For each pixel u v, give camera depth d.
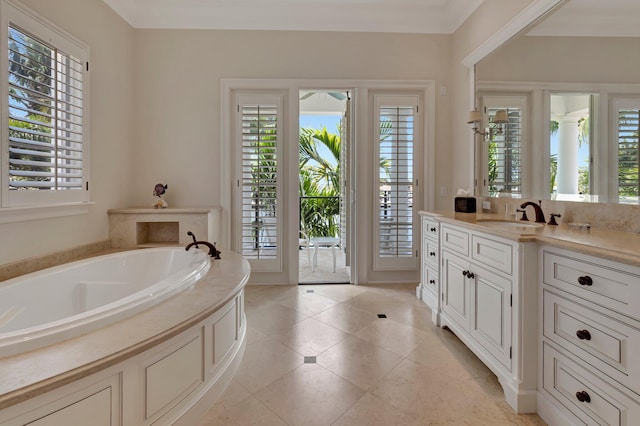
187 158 3.37
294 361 1.92
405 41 3.40
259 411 1.49
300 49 3.36
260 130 3.39
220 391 1.59
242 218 3.43
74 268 2.00
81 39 2.51
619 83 1.53
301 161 5.83
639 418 1.01
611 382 1.11
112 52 2.93
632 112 1.48
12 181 1.92
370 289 3.30
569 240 1.30
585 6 1.73
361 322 2.48
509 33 2.34
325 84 3.37
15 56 1.89
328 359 1.94
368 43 3.38
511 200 2.38
